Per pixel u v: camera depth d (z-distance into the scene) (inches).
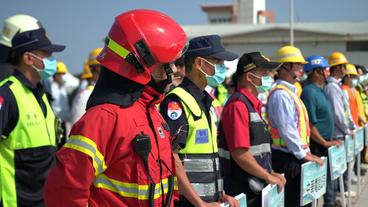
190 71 163.0
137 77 101.7
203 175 152.7
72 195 94.6
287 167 236.7
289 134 229.9
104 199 100.0
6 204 149.6
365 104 590.2
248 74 193.8
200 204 140.8
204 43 162.7
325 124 302.4
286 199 238.8
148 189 101.4
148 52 101.6
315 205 235.6
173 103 151.5
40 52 161.2
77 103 254.8
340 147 283.9
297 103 238.2
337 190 375.2
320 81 306.8
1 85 153.8
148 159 101.0
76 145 95.6
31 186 155.5
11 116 151.2
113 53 102.6
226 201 157.4
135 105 103.7
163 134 108.5
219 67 164.9
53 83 502.3
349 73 447.5
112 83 102.5
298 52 248.4
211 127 158.6
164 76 107.3
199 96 158.4
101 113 97.6
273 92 240.4
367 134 422.6
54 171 97.0
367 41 1690.5
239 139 179.5
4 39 177.9
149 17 104.5
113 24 106.3
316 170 231.8
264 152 189.0
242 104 184.1
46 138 162.1
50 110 173.0
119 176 99.7
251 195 188.9
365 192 399.2
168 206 107.8
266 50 1779.0
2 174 150.4
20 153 152.9
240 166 183.0
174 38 104.5
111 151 98.0
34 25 182.2
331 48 1726.1
